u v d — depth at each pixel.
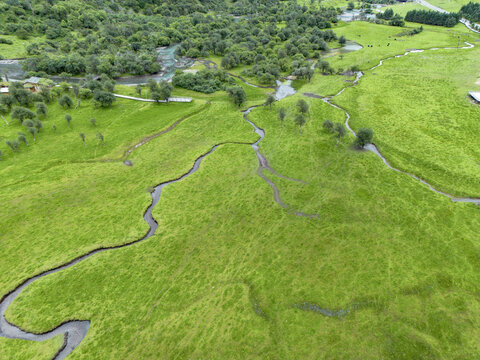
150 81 122.62
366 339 40.62
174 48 199.38
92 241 58.12
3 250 56.12
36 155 84.06
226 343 41.09
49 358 40.50
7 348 41.59
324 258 52.81
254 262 52.97
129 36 192.25
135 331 43.03
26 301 47.22
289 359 38.91
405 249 53.47
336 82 136.00
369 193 67.62
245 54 165.50
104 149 87.50
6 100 105.00
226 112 110.50
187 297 47.56
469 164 74.44
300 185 71.69
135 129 98.06
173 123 102.75
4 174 75.88
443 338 40.22
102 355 40.31
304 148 85.62
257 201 67.31
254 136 93.69
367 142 81.19
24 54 165.12
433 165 75.12
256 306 45.69
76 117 105.81
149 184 74.06
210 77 140.75
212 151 87.25
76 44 171.62
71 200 68.50
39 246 57.00
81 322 44.72
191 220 62.91
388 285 47.31
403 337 40.50
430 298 45.25
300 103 103.56
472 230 56.59
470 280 47.47
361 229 58.28
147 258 54.41
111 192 71.31
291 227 59.84
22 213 64.31
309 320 43.38
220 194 70.06
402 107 106.88
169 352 40.44
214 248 56.19
